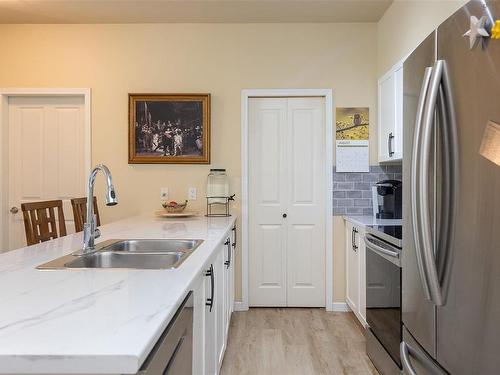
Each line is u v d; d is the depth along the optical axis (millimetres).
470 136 990
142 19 3246
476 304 969
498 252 881
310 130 3365
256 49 3326
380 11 3096
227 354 2424
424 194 1138
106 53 3334
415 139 1195
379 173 3283
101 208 3322
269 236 3361
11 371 605
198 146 3283
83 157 3406
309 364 2297
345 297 3273
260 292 3359
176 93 3299
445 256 1106
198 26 3330
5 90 3314
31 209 2004
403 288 1568
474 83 975
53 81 3326
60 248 1604
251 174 3369
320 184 3355
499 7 880
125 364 606
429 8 2309
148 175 3324
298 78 3314
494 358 901
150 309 814
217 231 2141
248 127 3367
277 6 3008
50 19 3236
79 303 854
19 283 1023
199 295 1335
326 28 3316
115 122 3332
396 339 1884
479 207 952
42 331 695
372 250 2299
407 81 1490
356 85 3303
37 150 3420
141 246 1825
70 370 606
